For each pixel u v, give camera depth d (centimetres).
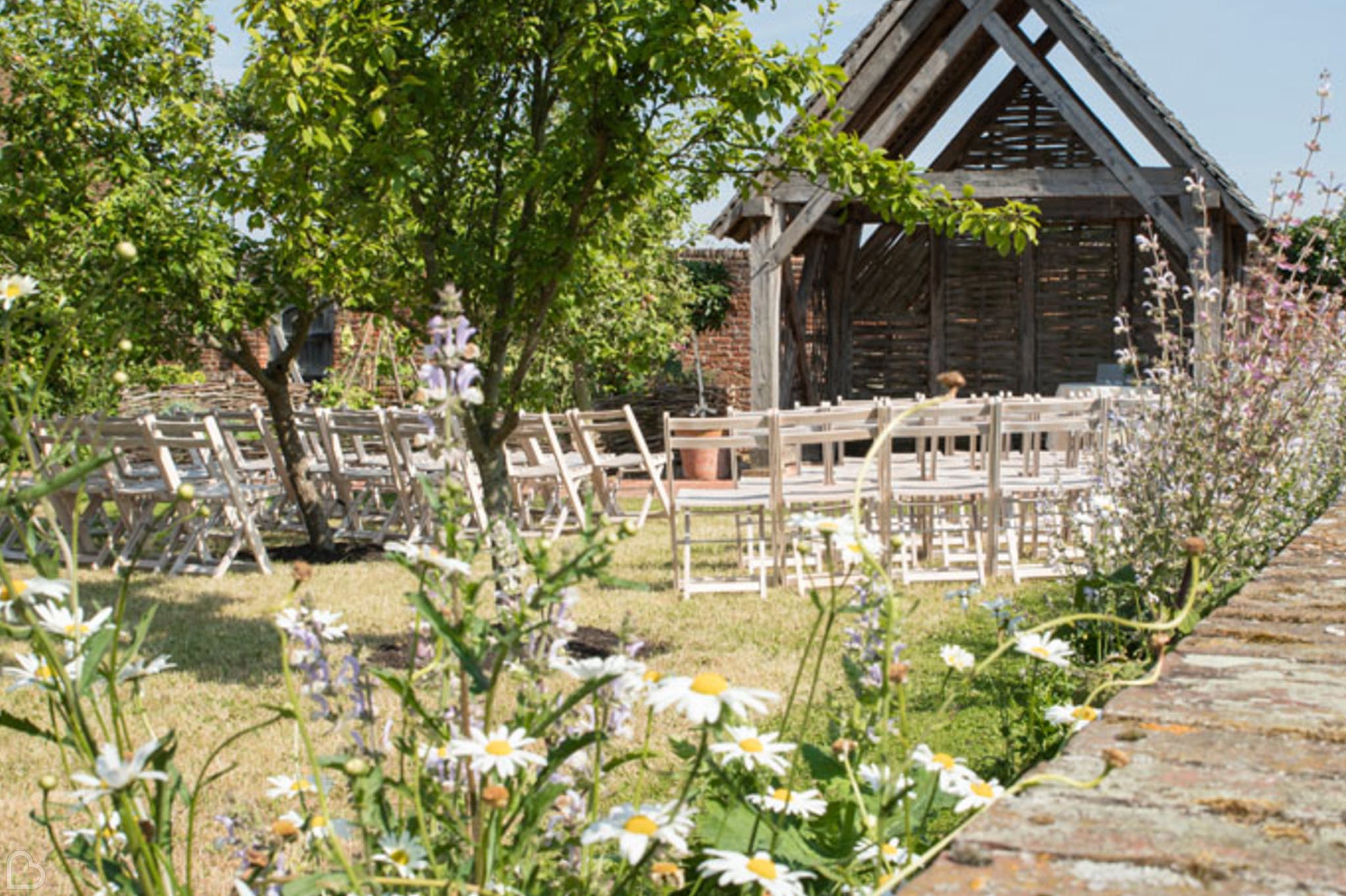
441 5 596
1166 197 1119
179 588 872
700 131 623
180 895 165
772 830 170
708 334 1958
